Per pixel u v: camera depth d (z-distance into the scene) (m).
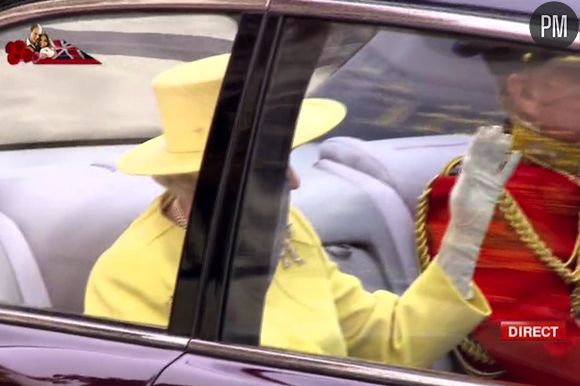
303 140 10.70
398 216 10.70
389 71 10.69
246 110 10.62
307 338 10.45
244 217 10.51
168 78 11.17
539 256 10.52
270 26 10.73
